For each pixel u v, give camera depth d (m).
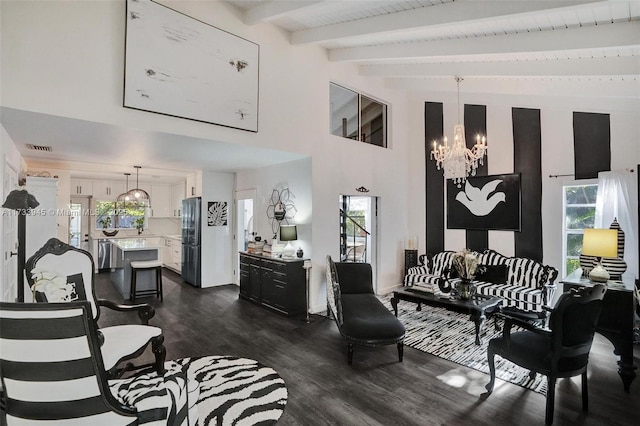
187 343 3.59
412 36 4.11
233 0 3.79
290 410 2.36
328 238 5.10
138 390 1.75
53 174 6.24
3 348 1.43
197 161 5.36
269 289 4.92
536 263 4.82
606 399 2.54
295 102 4.64
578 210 4.98
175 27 3.46
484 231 5.75
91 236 8.15
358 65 5.62
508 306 4.47
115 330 2.48
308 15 3.96
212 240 6.53
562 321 2.20
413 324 4.32
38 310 1.40
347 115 5.61
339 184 5.28
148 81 3.27
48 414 1.48
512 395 2.59
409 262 6.22
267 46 4.29
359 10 3.68
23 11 2.67
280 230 4.85
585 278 3.44
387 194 6.18
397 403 2.46
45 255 2.45
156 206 9.07
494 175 5.65
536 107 5.29
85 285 2.66
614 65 3.81
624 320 2.73
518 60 4.33
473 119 5.93
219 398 2.50
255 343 3.62
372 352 3.41
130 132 3.40
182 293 5.95
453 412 2.36
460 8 3.20
